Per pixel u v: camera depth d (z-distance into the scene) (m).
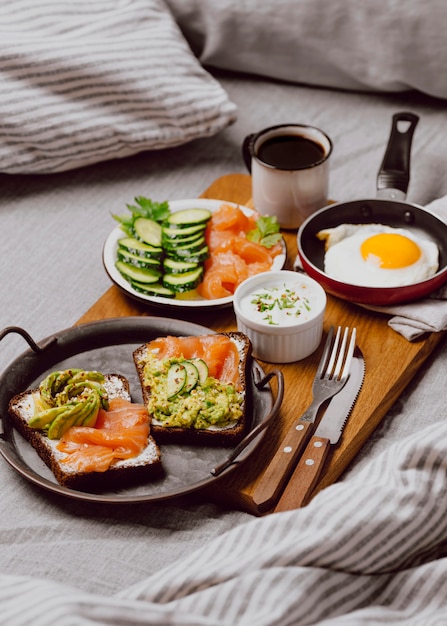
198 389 1.12
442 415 1.17
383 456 1.06
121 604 0.93
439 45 1.53
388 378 1.19
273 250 1.31
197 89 1.55
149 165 1.56
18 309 1.32
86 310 1.31
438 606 0.98
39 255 1.40
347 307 1.28
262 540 1.00
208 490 1.09
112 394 1.14
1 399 1.16
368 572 1.00
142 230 1.32
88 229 1.44
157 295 1.27
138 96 1.51
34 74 1.48
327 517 0.99
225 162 1.56
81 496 1.05
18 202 1.49
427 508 1.01
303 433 1.10
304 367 1.20
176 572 0.98
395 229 1.31
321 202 1.37
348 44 1.58
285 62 1.64
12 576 0.97
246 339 1.19
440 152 1.52
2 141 1.48
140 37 1.54
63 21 1.52
